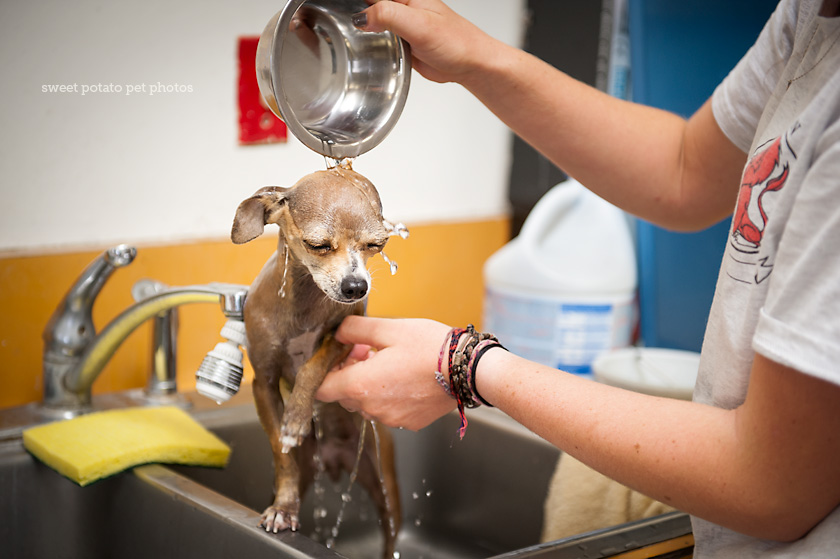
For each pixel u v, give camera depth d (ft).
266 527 2.46
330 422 3.34
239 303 2.79
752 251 1.95
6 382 3.54
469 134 5.17
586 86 2.83
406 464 3.92
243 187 4.22
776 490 1.71
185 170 4.00
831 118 1.72
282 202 2.57
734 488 1.75
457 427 3.77
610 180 2.84
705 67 4.75
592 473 3.37
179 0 3.83
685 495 1.83
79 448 2.97
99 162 3.74
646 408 1.91
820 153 1.69
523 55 2.74
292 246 2.58
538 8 5.31
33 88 3.51
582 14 5.28
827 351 1.53
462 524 3.76
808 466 1.66
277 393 2.86
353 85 2.51
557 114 2.76
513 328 5.01
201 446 3.16
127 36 3.71
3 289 3.49
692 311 5.06
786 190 1.78
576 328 4.94
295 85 2.42
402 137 4.83
